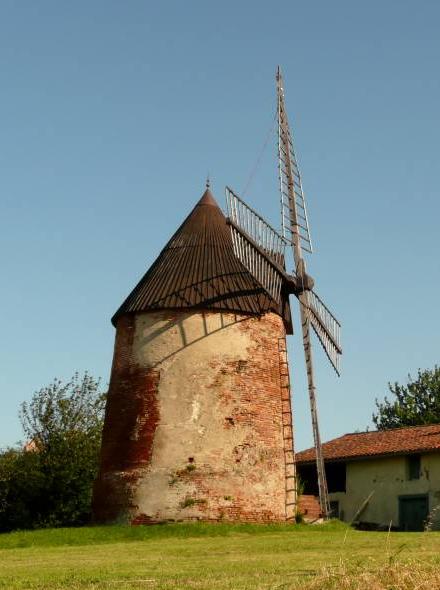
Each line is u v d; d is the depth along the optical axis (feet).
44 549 80.53
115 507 99.60
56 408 139.44
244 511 98.32
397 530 126.41
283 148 121.80
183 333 102.99
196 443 99.50
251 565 61.11
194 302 103.50
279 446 103.55
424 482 124.98
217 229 110.83
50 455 135.44
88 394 143.02
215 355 102.58
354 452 135.44
